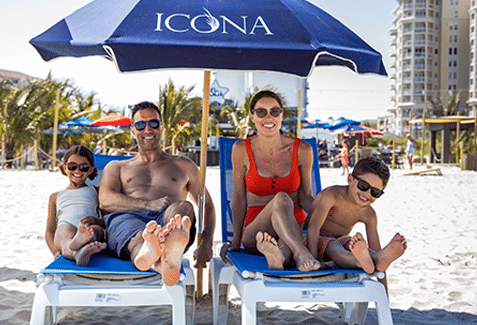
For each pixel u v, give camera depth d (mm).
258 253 2699
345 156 16828
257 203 2910
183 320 2139
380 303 2227
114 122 15211
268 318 2771
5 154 21656
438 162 25766
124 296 2123
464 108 82375
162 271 2057
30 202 7953
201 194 3000
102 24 2180
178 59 1949
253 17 2195
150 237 1997
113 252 2469
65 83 23891
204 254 3047
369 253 2314
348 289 2227
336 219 2625
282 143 2895
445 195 9531
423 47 84625
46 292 2098
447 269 3830
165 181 2854
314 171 3760
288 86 47938
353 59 2156
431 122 23953
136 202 2674
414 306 3000
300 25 2191
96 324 2646
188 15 2156
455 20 83875
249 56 1982
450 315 2832
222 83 49844
